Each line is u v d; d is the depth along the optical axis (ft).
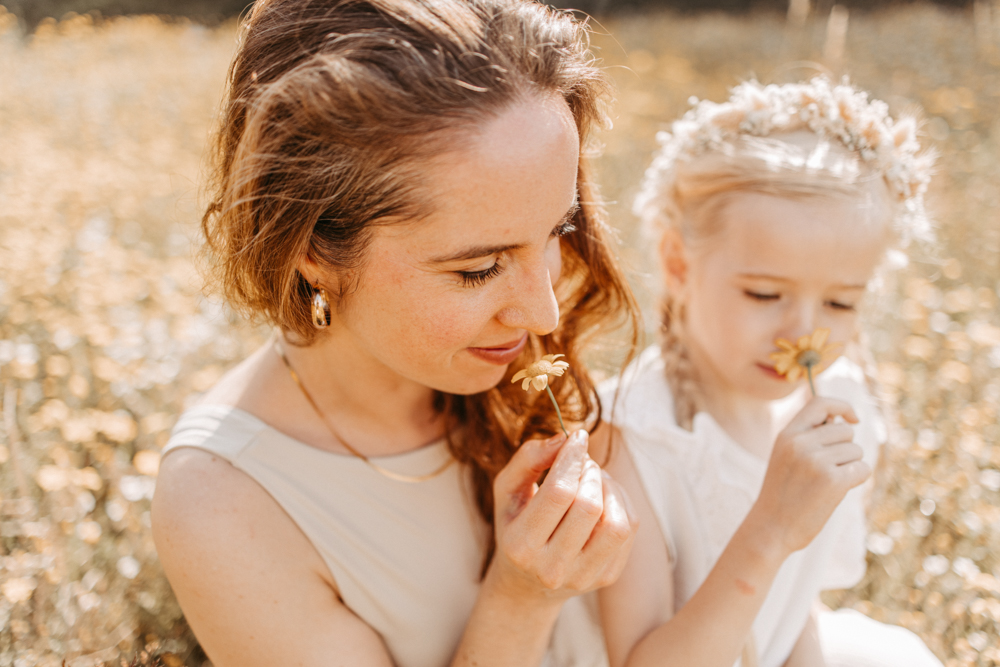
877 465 5.87
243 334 9.36
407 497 4.16
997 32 28.22
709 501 4.62
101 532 6.34
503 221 2.82
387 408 4.11
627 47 29.48
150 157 16.71
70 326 8.89
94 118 20.25
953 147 17.98
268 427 3.92
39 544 5.58
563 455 3.34
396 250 2.93
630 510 3.58
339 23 3.00
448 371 3.26
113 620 5.47
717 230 4.44
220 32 34.65
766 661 4.81
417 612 4.11
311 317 3.50
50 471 6.15
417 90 2.71
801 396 5.35
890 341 9.59
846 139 4.46
